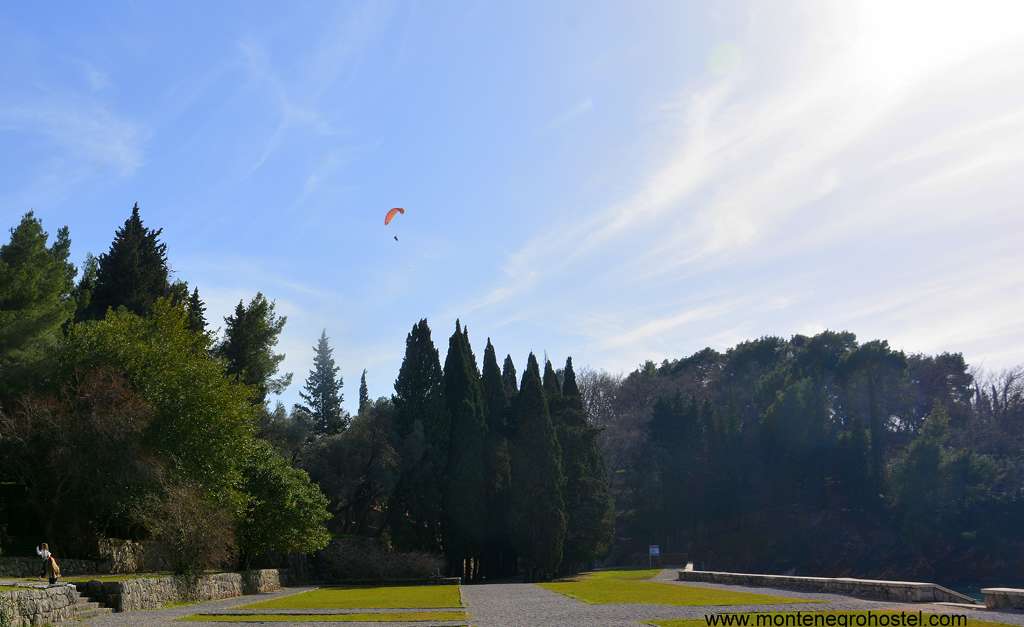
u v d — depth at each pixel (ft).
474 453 201.98
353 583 167.32
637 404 358.43
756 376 372.58
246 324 210.59
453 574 197.16
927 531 255.70
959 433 310.24
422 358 226.58
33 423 114.11
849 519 278.05
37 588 65.72
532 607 79.92
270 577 136.98
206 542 102.89
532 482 193.98
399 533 202.39
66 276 150.61
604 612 71.61
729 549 283.79
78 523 118.01
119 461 113.91
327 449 210.79
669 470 289.94
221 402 133.28
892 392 323.98
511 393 260.62
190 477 121.90
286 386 223.71
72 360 126.11
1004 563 248.52
